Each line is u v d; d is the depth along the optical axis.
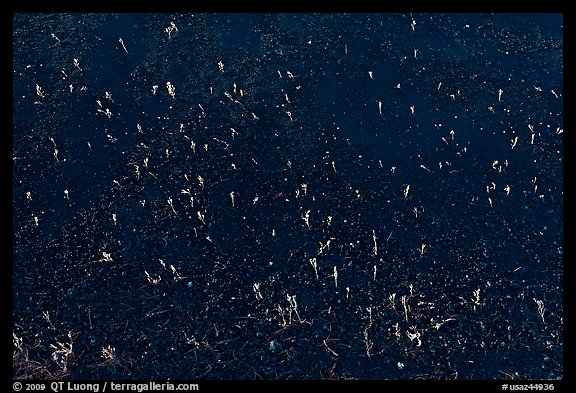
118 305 4.89
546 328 4.79
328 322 4.82
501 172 5.92
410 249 5.32
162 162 5.93
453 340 4.71
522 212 5.61
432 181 5.86
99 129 6.20
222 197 5.67
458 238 5.41
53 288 4.99
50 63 6.81
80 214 5.50
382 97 6.65
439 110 6.53
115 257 5.20
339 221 5.52
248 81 6.75
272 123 6.33
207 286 5.04
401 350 4.66
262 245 5.33
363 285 5.06
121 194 5.66
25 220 5.43
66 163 5.89
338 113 6.46
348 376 4.52
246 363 4.59
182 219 5.49
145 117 6.34
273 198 5.68
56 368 4.50
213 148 6.08
